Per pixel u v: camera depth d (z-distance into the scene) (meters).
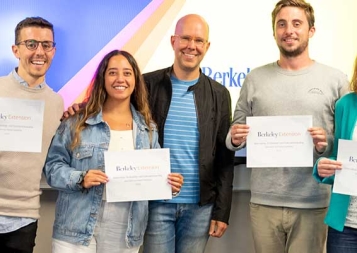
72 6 2.44
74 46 2.45
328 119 2.02
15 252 1.96
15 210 1.90
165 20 2.51
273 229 2.07
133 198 1.76
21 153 1.89
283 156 1.92
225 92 2.22
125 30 2.48
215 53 2.54
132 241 1.80
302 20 2.01
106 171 1.74
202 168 2.08
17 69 2.02
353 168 1.71
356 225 1.70
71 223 1.74
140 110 1.94
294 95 2.02
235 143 2.00
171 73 2.19
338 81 2.04
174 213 2.09
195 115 2.10
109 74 1.83
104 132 1.81
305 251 2.03
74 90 2.46
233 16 2.54
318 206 2.01
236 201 2.66
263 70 2.15
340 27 2.59
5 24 2.40
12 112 1.81
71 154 1.81
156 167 1.78
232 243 2.68
